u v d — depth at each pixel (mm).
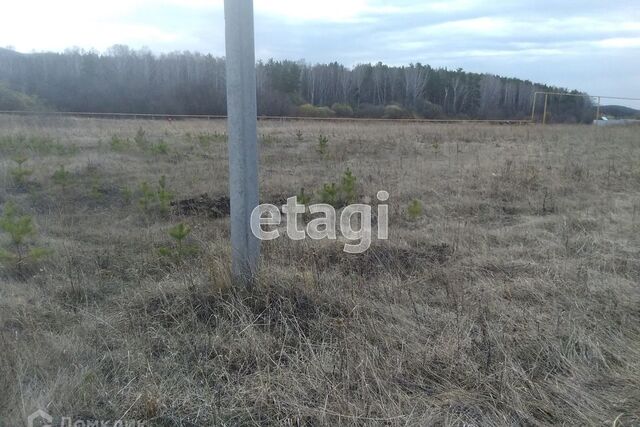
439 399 2574
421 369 2820
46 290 3922
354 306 3521
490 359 2859
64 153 10844
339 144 13984
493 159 10992
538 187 8117
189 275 3979
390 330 3234
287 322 3336
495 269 4438
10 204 5324
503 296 3836
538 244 5164
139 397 2518
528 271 4344
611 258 4570
